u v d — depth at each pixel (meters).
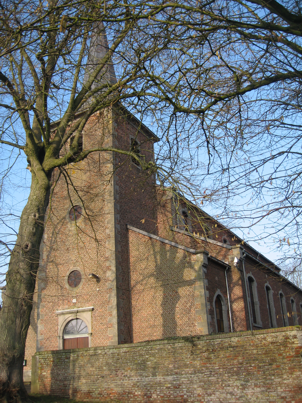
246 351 9.91
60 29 9.01
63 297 18.50
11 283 10.88
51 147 12.41
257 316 20.75
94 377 12.05
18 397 10.16
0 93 11.35
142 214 20.70
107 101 11.77
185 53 9.32
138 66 9.80
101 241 18.44
